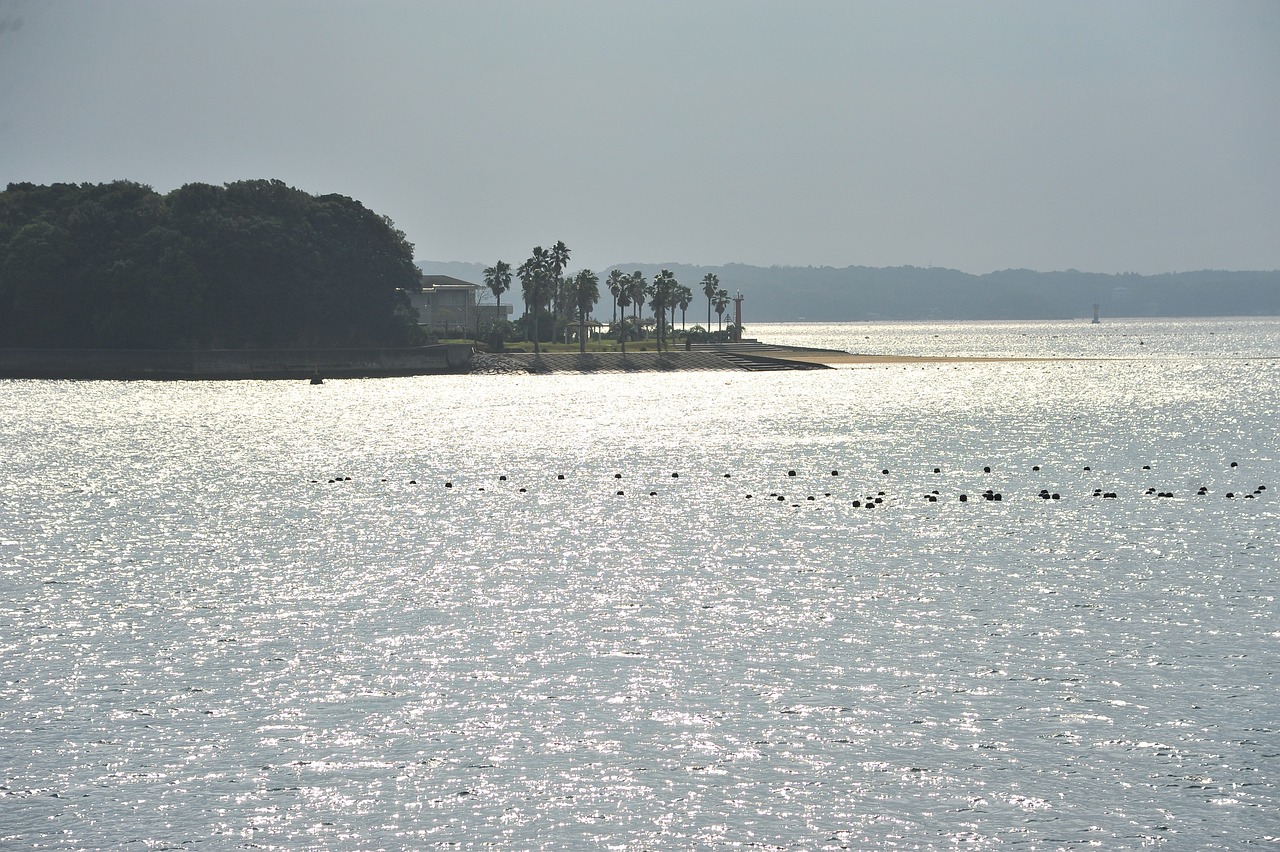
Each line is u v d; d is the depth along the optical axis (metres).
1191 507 162.50
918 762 72.44
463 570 124.50
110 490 187.62
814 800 67.81
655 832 64.69
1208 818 65.75
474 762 72.81
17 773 71.50
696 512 161.62
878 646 94.44
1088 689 83.88
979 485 185.88
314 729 77.81
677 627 100.50
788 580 118.12
